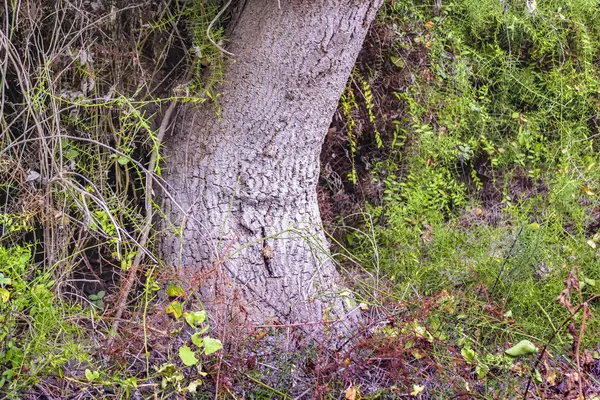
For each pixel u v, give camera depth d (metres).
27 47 3.15
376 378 2.73
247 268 3.11
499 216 4.36
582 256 3.97
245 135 3.10
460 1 4.51
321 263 3.23
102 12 3.22
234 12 3.17
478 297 3.56
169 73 3.28
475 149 4.49
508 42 4.67
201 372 2.52
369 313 3.29
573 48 4.93
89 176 3.29
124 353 2.63
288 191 3.20
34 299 2.74
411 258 3.80
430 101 4.23
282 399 2.67
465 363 2.76
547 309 3.62
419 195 4.04
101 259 3.39
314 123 3.16
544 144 4.73
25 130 3.09
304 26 2.96
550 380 2.63
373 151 4.20
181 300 2.99
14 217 3.04
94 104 3.10
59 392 2.61
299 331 2.89
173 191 3.19
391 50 4.12
